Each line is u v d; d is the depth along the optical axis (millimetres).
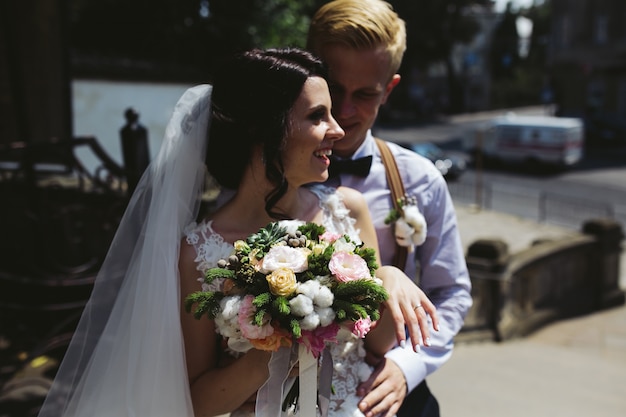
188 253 1412
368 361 1615
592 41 29797
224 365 1471
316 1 15523
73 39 12477
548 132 18891
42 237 3826
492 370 4660
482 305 5531
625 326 6547
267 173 1390
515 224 12398
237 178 1466
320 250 1293
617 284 7508
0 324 3951
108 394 1417
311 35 1704
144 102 7414
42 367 3574
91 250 3938
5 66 5387
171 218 1404
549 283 6598
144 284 1381
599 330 6375
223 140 1421
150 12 12008
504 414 3842
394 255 1780
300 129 1359
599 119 24812
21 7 5293
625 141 23906
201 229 1437
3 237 4141
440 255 1810
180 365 1358
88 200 3900
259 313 1194
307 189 1621
